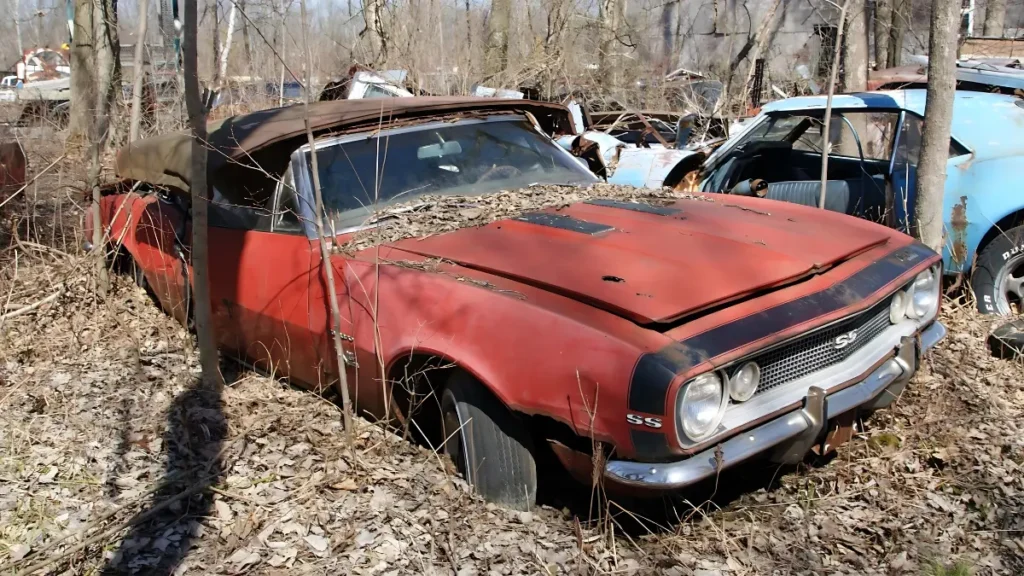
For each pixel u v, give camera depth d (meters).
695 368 2.67
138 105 7.15
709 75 13.74
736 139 6.23
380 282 3.49
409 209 4.03
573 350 2.84
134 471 3.52
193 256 4.09
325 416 3.97
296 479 3.43
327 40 8.62
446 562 2.89
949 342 4.64
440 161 4.40
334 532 3.06
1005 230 5.06
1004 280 5.10
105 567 2.85
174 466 3.55
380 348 3.42
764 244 3.44
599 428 2.77
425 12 10.85
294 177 4.05
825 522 3.13
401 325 3.36
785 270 3.18
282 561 2.89
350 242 3.81
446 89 10.84
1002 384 4.19
